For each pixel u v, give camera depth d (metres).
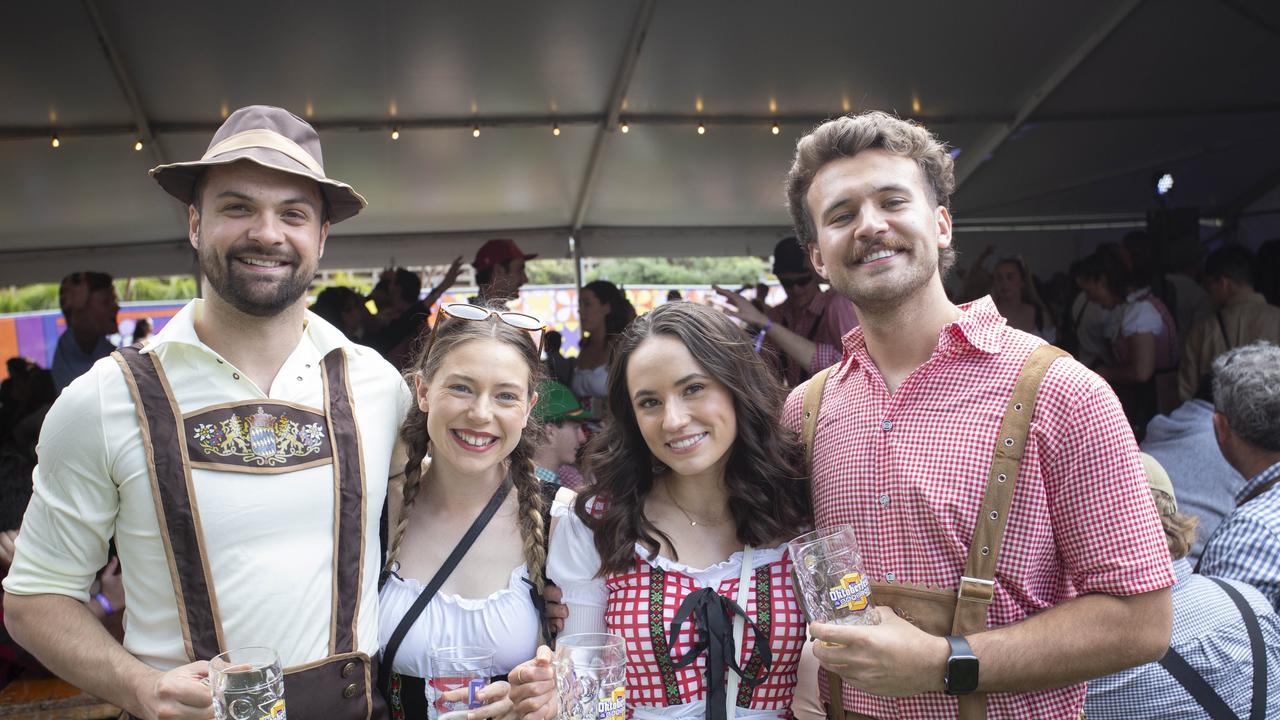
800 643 1.89
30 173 5.71
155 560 1.77
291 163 1.83
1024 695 1.67
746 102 5.57
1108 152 6.49
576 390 5.16
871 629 1.57
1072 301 5.84
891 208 1.73
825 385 2.03
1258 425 2.39
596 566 1.98
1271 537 2.28
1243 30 4.91
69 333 6.18
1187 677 2.02
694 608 1.87
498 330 1.98
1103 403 1.63
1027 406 1.66
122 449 1.77
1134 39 4.94
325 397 1.96
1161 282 5.54
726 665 1.86
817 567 1.62
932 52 5.05
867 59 5.08
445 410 1.94
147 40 4.41
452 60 4.87
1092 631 1.58
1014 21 4.77
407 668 1.96
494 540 2.07
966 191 6.97
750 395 1.90
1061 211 7.46
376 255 7.62
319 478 1.89
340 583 1.87
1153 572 1.58
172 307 8.98
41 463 1.80
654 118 5.68
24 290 9.19
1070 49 5.10
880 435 1.79
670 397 1.88
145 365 1.83
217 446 1.81
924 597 1.70
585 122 5.72
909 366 1.82
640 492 2.01
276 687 1.45
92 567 1.82
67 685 3.12
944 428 1.72
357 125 5.50
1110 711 2.05
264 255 1.83
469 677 1.69
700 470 1.89
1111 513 1.61
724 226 7.91
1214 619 2.07
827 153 1.78
